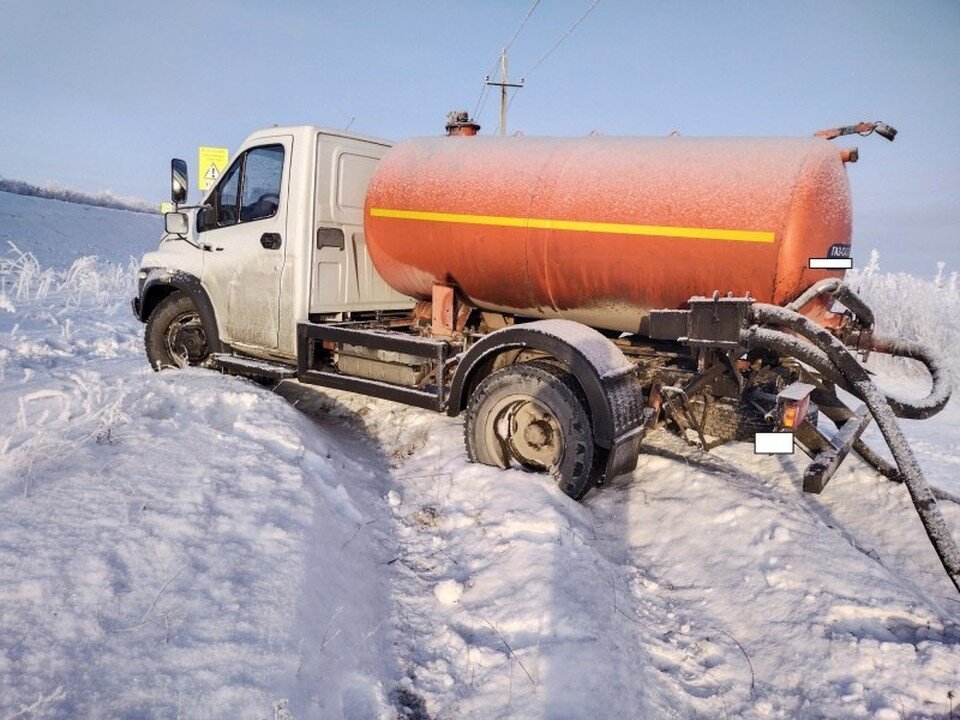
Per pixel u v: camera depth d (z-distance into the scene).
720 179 4.02
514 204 4.65
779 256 3.86
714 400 4.47
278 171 5.91
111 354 8.99
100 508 2.84
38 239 23.30
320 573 2.92
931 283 11.41
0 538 2.48
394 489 4.49
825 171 3.94
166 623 2.28
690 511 4.15
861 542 4.09
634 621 3.18
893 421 3.59
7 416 4.06
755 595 3.35
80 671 2.01
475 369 4.77
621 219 4.26
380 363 5.39
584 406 4.26
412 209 5.12
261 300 6.04
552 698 2.51
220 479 3.36
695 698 2.74
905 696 2.61
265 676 2.19
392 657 2.79
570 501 4.16
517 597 3.12
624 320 4.73
